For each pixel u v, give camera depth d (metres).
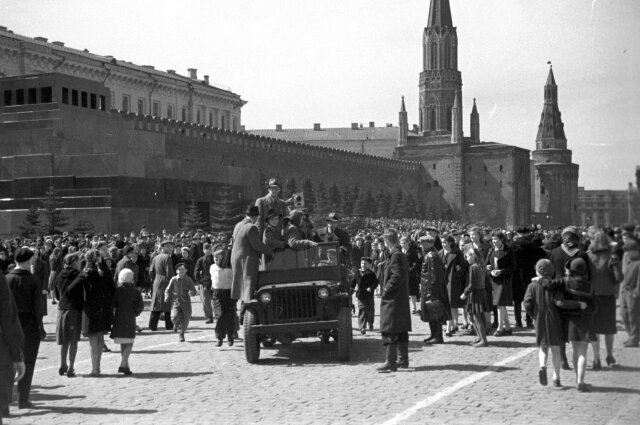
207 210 69.00
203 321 25.00
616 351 4.78
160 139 77.94
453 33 167.12
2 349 7.73
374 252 29.45
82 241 30.72
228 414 10.18
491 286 18.67
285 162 107.19
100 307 13.96
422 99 168.88
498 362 14.28
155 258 22.58
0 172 63.88
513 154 144.88
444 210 143.50
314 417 9.80
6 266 21.75
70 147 65.38
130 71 105.00
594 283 5.04
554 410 9.71
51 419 10.19
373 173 132.38
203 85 126.00
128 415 10.32
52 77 67.25
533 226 30.05
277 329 14.87
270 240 15.74
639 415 4.53
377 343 18.05
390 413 9.91
